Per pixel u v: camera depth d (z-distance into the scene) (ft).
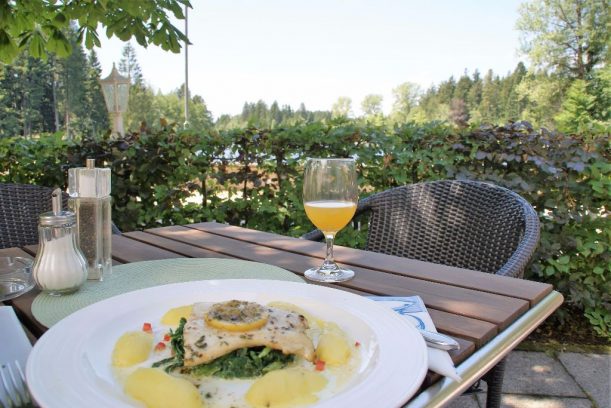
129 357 1.69
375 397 1.37
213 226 4.91
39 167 9.05
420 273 3.17
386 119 9.66
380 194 5.60
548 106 77.77
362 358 1.73
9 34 9.04
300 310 2.14
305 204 3.22
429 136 8.61
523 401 5.97
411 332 1.83
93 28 9.64
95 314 2.01
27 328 2.23
